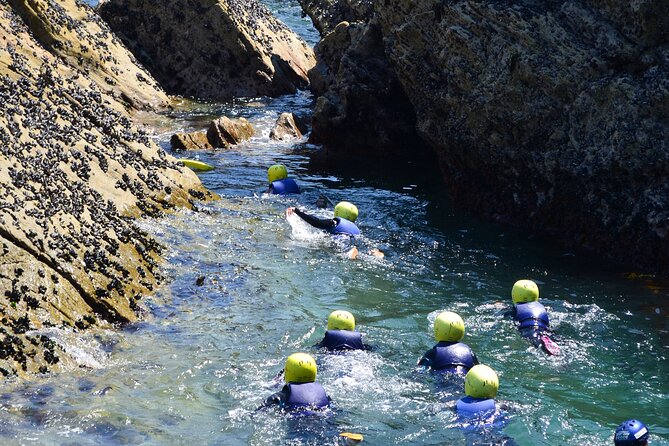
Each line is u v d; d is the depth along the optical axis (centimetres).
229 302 1162
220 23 2645
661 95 1284
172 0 2658
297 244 1392
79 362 955
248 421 868
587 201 1396
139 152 1501
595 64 1356
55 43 2267
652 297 1218
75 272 1063
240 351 1025
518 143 1469
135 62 2505
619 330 1114
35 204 1109
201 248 1325
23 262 1007
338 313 1062
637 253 1338
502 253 1391
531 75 1415
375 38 2023
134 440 815
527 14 1425
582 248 1415
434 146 1644
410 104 2016
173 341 1038
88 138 1399
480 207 1576
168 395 910
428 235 1470
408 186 1770
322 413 891
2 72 1428
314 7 2792
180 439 827
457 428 873
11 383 889
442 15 1562
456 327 1020
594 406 925
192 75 2673
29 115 1313
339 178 1822
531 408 915
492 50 1474
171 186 1500
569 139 1404
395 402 923
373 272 1295
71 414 848
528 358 1034
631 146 1320
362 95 1994
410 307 1178
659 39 1307
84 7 2489
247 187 1727
